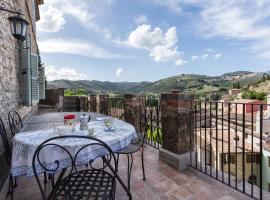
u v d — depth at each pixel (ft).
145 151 11.26
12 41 11.72
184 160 8.75
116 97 17.53
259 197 6.33
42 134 5.91
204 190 6.93
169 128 9.29
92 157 5.09
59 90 28.63
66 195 4.59
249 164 31.22
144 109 12.98
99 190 4.84
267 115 32.17
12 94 11.35
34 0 28.27
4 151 7.05
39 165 4.65
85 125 6.52
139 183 7.47
